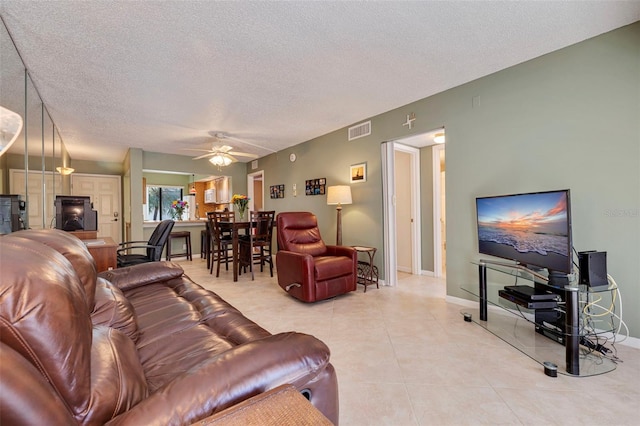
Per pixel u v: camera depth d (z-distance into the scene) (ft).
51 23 6.38
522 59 8.50
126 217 20.75
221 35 7.00
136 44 7.27
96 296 4.55
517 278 9.04
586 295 7.26
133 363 3.14
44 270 2.21
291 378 2.68
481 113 9.62
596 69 7.42
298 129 15.21
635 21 6.85
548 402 5.09
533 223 7.33
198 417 2.19
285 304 10.62
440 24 6.81
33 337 1.87
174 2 5.84
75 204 11.23
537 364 6.32
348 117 13.47
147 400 2.23
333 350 7.07
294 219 12.53
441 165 16.46
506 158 9.05
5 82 7.51
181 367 3.66
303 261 10.34
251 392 2.44
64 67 8.32
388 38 7.32
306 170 17.66
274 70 8.82
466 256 10.14
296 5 6.05
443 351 6.95
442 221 16.69
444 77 9.55
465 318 8.84
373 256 13.55
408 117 11.81
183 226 22.00
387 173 12.96
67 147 17.53
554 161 8.11
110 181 22.13
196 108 11.76
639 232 6.89
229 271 16.90
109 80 9.17
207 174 22.50
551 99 8.15
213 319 5.23
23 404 1.57
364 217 14.03
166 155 20.25
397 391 5.46
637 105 6.89
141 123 13.47
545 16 6.60
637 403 5.02
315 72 9.01
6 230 6.79
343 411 4.92
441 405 5.06
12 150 8.43
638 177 6.89
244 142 17.79
